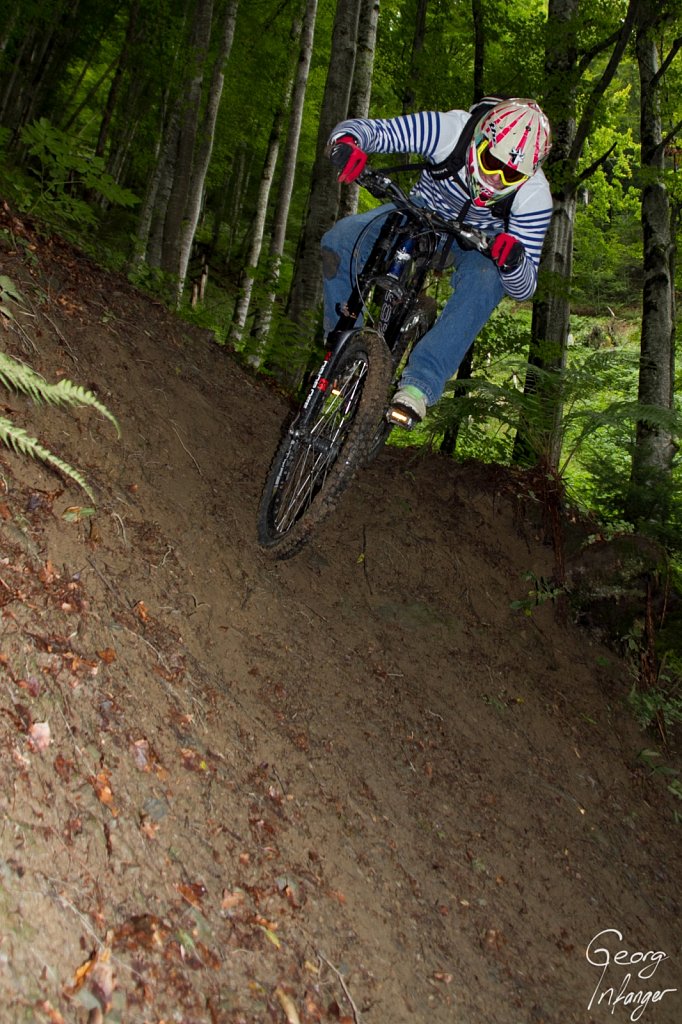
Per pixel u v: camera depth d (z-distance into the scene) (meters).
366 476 5.50
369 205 15.79
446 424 5.91
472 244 3.18
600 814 4.31
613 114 10.05
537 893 3.44
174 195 10.56
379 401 3.17
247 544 3.92
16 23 13.61
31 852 1.93
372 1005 2.33
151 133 16.31
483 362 8.73
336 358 3.49
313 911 2.46
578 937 3.38
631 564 5.89
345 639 4.04
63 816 2.08
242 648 3.36
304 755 3.07
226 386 5.14
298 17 15.41
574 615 5.80
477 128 3.05
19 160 9.07
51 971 1.75
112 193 5.18
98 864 2.05
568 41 8.39
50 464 3.22
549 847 3.76
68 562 2.90
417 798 3.40
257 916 2.30
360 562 4.83
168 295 6.65
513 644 5.17
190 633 3.15
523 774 4.13
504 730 4.36
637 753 5.07
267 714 3.13
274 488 3.78
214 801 2.53
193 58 10.69
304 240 8.07
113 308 4.80
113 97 14.17
